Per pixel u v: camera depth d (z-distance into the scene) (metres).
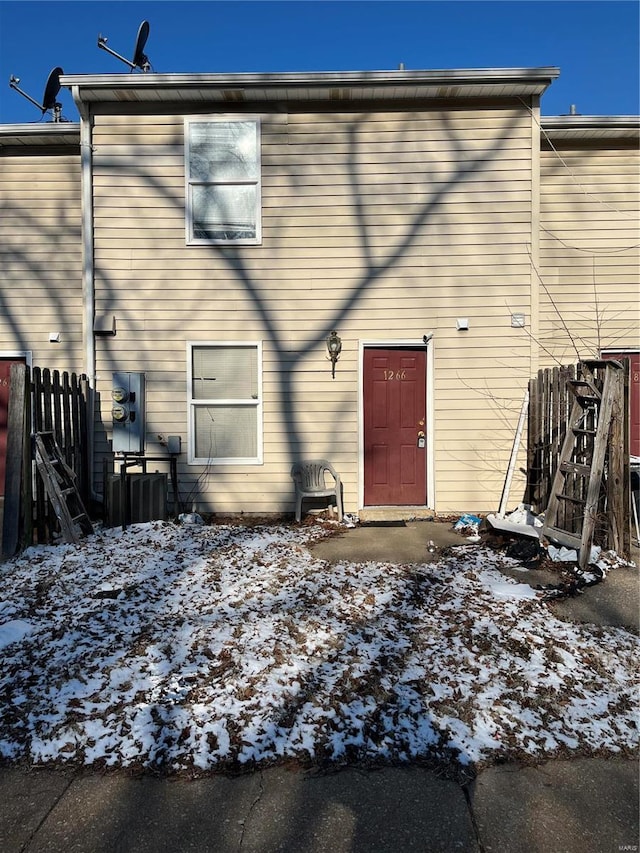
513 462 7.27
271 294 7.58
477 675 3.29
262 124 7.53
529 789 2.50
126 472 7.05
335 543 6.14
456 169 7.52
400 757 2.67
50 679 3.23
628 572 5.03
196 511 7.59
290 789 2.48
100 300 7.55
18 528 5.65
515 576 4.98
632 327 8.30
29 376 5.88
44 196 8.36
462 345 7.59
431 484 7.62
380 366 7.67
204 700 3.02
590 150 8.30
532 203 7.50
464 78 7.13
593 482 5.11
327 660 3.43
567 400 6.20
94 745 2.73
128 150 7.52
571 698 3.11
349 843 2.21
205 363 7.67
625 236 8.31
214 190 7.60
